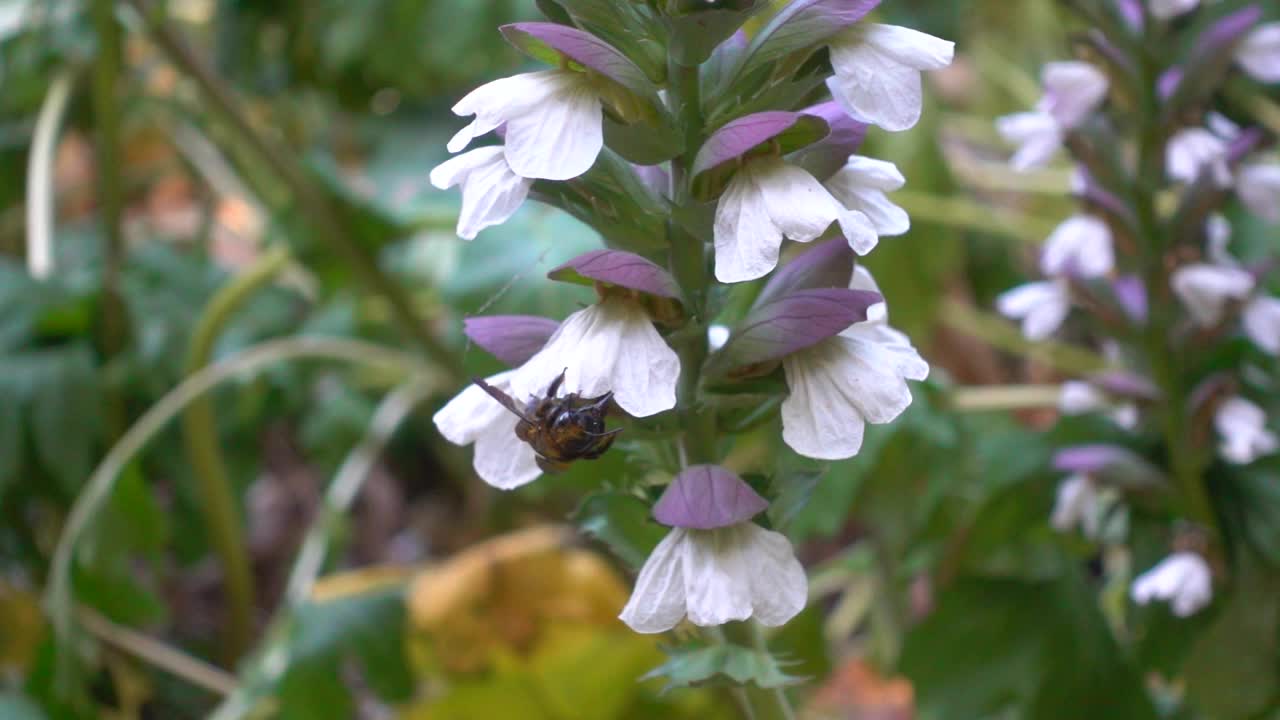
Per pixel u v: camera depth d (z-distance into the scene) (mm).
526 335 421
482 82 955
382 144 1035
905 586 681
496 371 600
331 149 1146
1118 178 556
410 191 965
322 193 762
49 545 796
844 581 770
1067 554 616
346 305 888
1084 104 555
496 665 684
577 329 401
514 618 722
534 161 387
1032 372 975
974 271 996
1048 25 998
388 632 662
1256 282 555
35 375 759
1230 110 713
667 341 410
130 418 810
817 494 638
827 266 418
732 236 387
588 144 389
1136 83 550
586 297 685
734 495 399
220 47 1008
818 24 390
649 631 400
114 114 770
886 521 670
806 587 400
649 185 424
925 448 658
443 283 796
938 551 649
